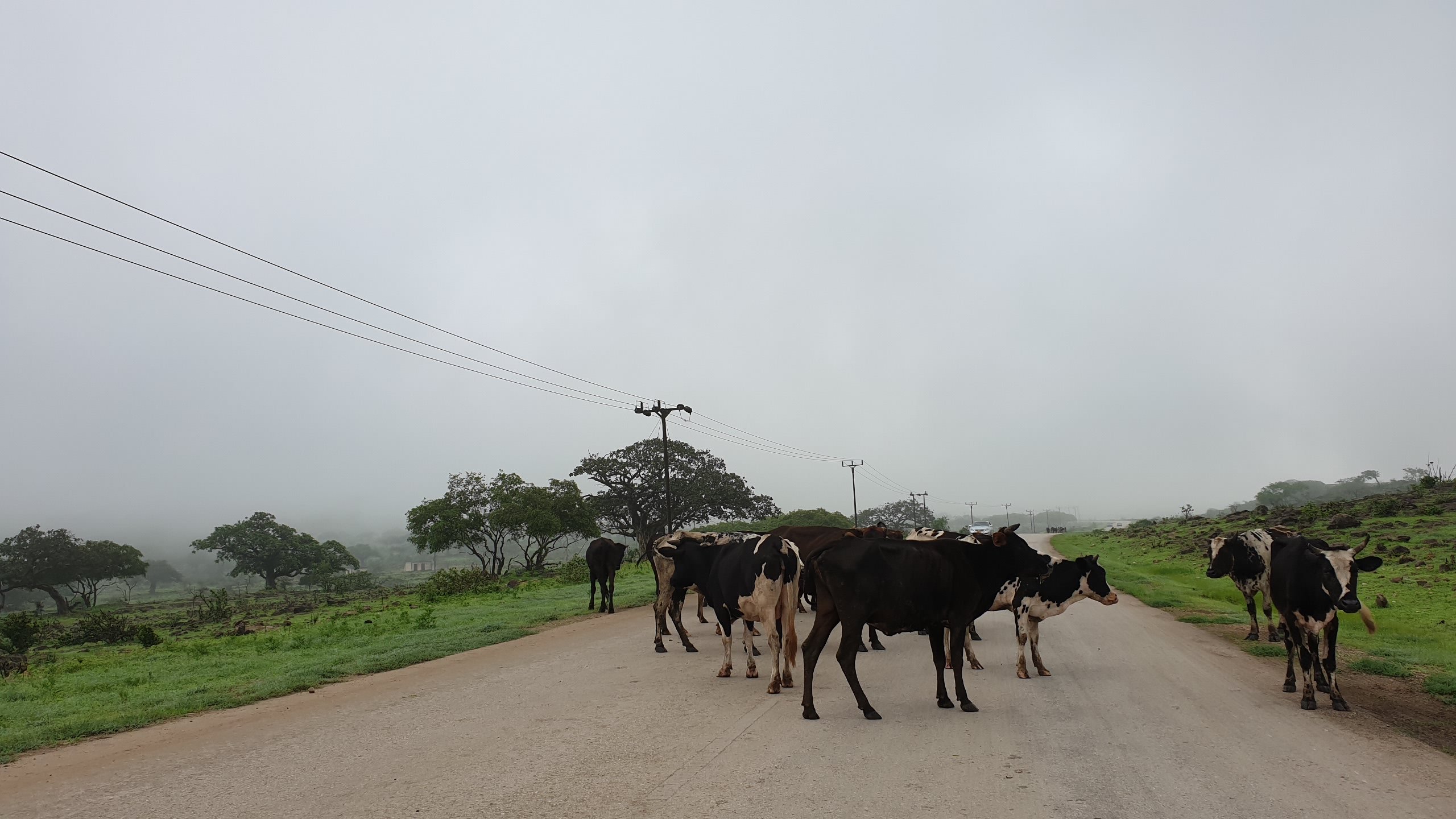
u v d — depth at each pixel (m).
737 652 12.13
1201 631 13.64
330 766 6.55
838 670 10.37
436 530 48.09
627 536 66.44
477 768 6.29
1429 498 31.89
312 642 16.47
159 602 69.12
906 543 8.05
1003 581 8.48
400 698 9.43
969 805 5.13
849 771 5.89
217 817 5.39
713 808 5.17
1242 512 48.72
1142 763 6.00
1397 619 13.90
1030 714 7.64
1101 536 58.41
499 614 19.69
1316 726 7.08
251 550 77.62
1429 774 5.68
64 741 8.08
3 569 64.88
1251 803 5.10
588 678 10.23
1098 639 12.73
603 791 5.60
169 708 9.38
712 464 66.62
